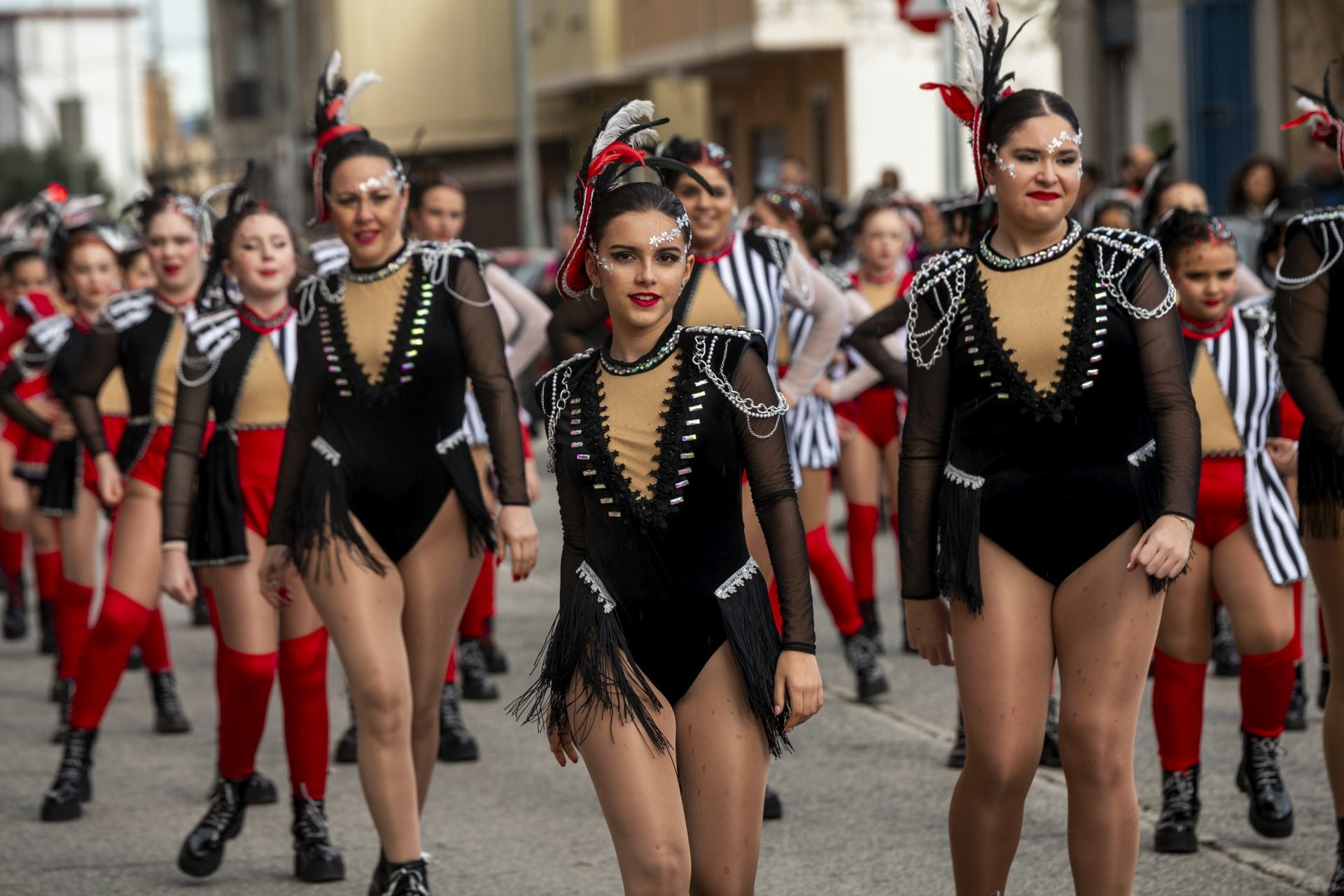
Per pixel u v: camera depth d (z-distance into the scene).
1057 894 8.44
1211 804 9.80
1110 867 6.83
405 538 8.17
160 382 10.60
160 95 77.81
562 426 6.68
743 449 6.55
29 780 11.48
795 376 10.80
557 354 9.64
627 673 6.44
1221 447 9.09
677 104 50.09
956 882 7.01
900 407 13.77
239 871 9.42
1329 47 29.08
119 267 14.99
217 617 9.30
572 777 11.05
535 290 30.78
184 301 10.79
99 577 19.83
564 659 6.54
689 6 44.59
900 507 7.10
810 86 42.53
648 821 6.30
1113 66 35.03
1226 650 12.85
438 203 12.54
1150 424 6.79
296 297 9.34
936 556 7.05
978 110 6.92
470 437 12.03
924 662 13.77
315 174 8.50
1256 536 8.96
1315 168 15.16
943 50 18.09
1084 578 6.73
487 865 9.28
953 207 11.41
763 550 8.59
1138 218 11.90
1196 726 8.96
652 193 6.55
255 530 9.24
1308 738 11.14
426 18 65.31
